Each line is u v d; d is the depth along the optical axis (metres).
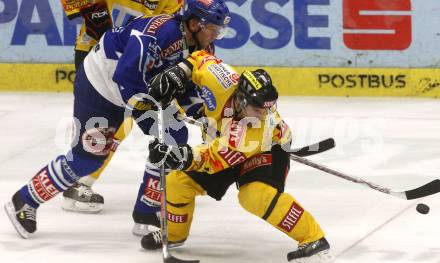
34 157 15.55
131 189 14.09
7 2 19.08
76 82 11.88
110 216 12.95
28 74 19.36
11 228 12.41
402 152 15.45
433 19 18.14
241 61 18.88
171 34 11.16
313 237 10.55
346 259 11.17
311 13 18.45
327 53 18.59
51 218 12.85
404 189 13.70
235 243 11.80
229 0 18.59
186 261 10.46
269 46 18.73
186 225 11.19
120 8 14.03
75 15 14.02
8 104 18.64
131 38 11.16
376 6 18.22
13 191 13.89
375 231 12.12
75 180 11.96
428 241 11.70
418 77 18.44
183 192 10.93
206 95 10.59
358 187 13.91
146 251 11.55
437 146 15.70
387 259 11.14
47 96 19.14
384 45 18.39
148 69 11.23
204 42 11.42
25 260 11.28
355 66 18.59
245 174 10.70
